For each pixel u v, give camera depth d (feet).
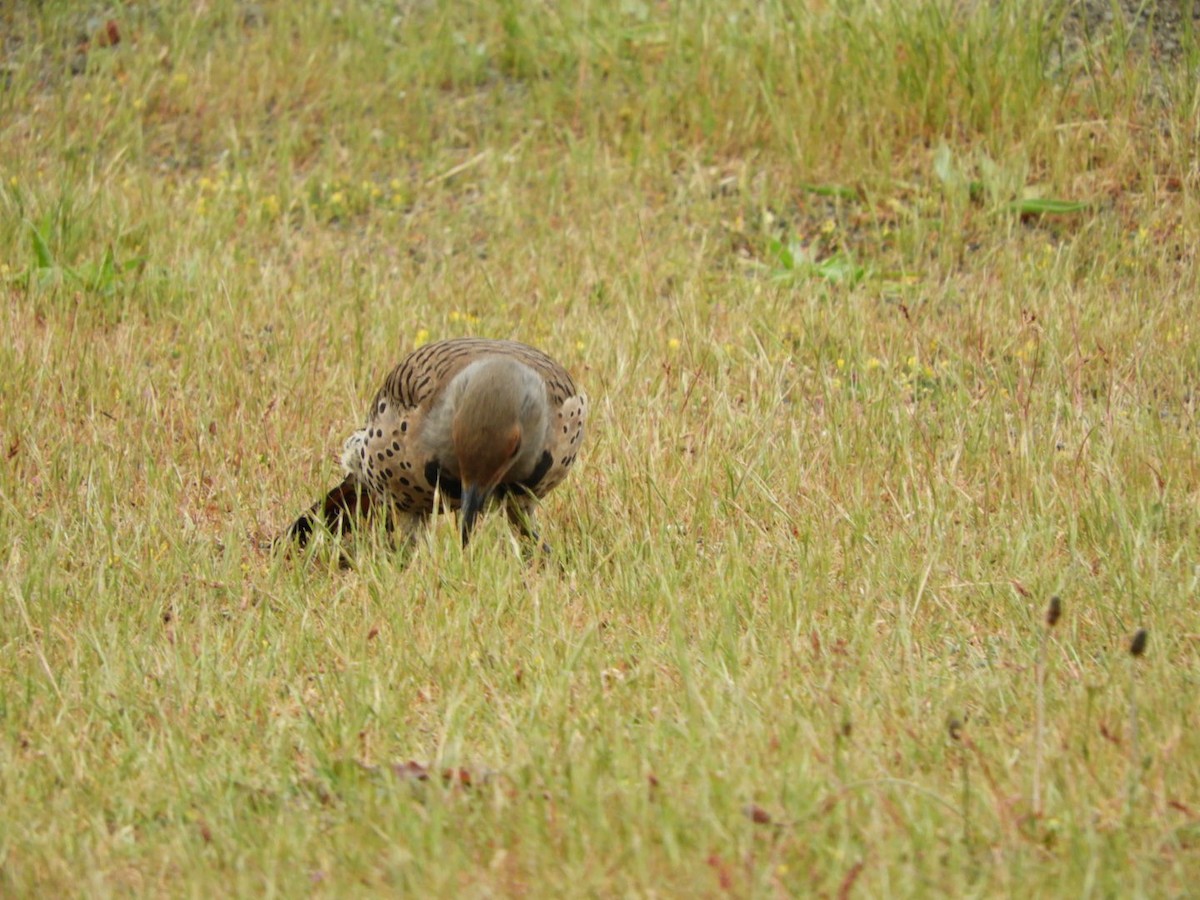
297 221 68.64
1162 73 68.90
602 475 46.62
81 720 33.55
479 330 56.70
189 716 33.53
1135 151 66.44
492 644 36.42
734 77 74.43
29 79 77.77
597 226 66.95
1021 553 40.01
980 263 62.54
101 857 27.81
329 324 57.31
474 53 80.53
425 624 37.32
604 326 56.95
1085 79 69.87
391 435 40.55
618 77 77.97
